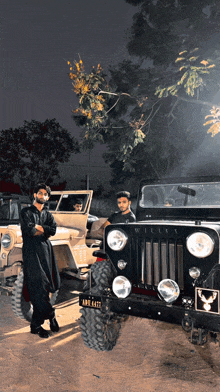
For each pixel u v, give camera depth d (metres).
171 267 3.35
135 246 3.58
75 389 3.04
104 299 3.48
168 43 15.20
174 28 15.13
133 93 14.94
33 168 30.09
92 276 3.79
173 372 3.33
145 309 3.24
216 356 3.68
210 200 4.33
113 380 3.19
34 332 4.25
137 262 3.54
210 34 13.27
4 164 29.52
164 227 3.38
